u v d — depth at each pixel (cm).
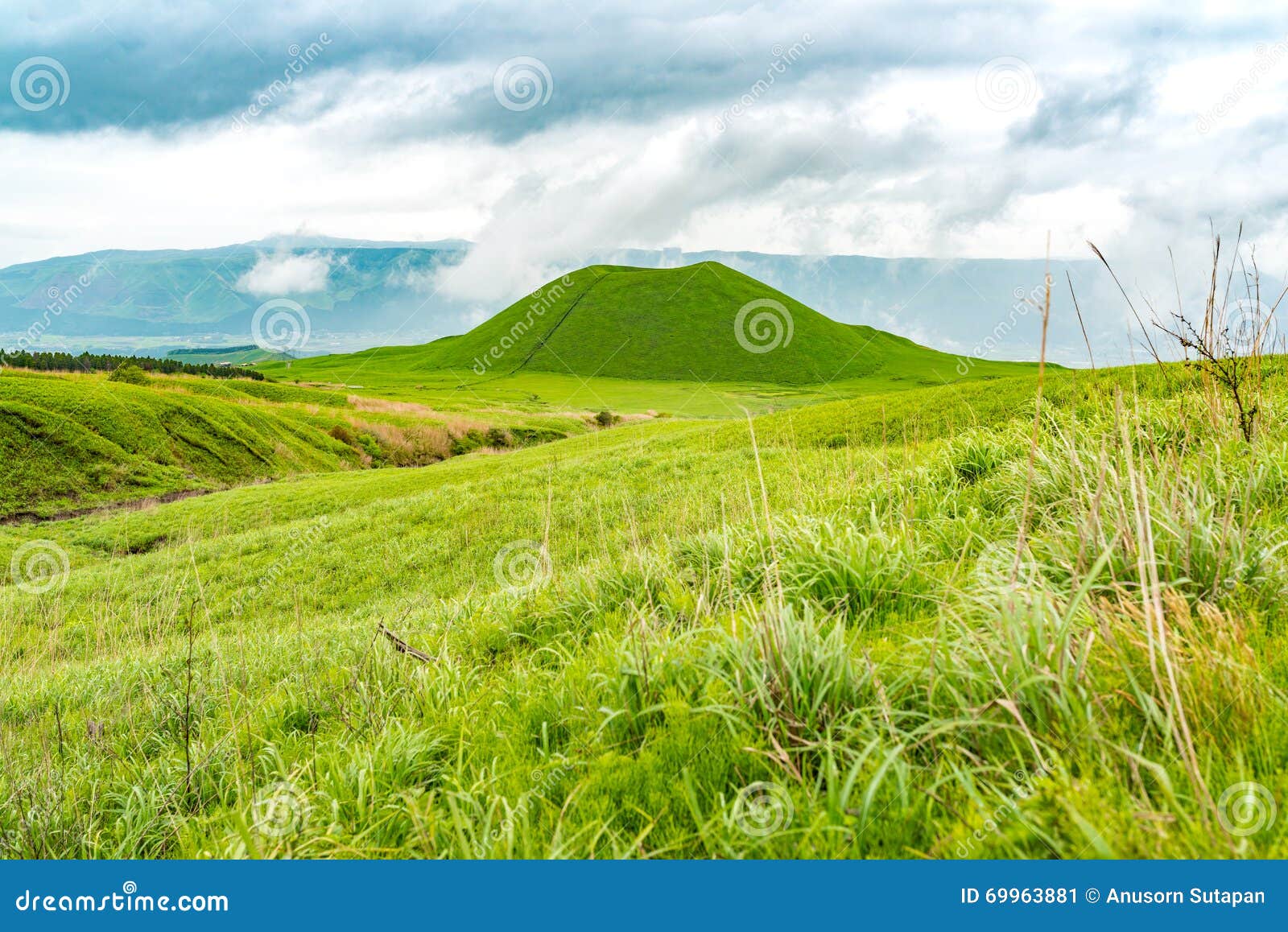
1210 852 200
